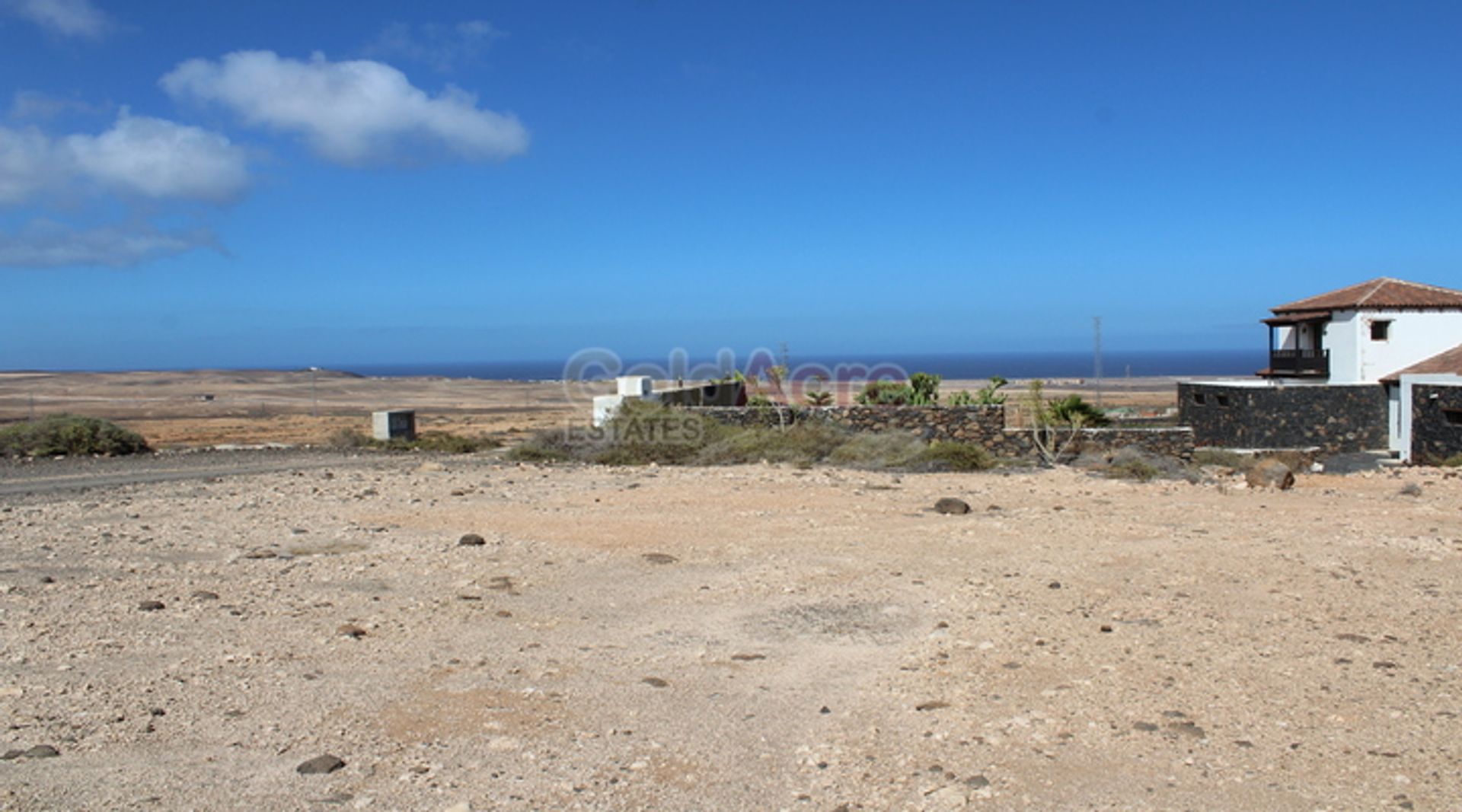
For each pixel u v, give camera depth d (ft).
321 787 17.42
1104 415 93.81
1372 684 22.61
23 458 79.15
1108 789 17.43
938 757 18.92
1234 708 21.34
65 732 19.66
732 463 75.61
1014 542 40.75
